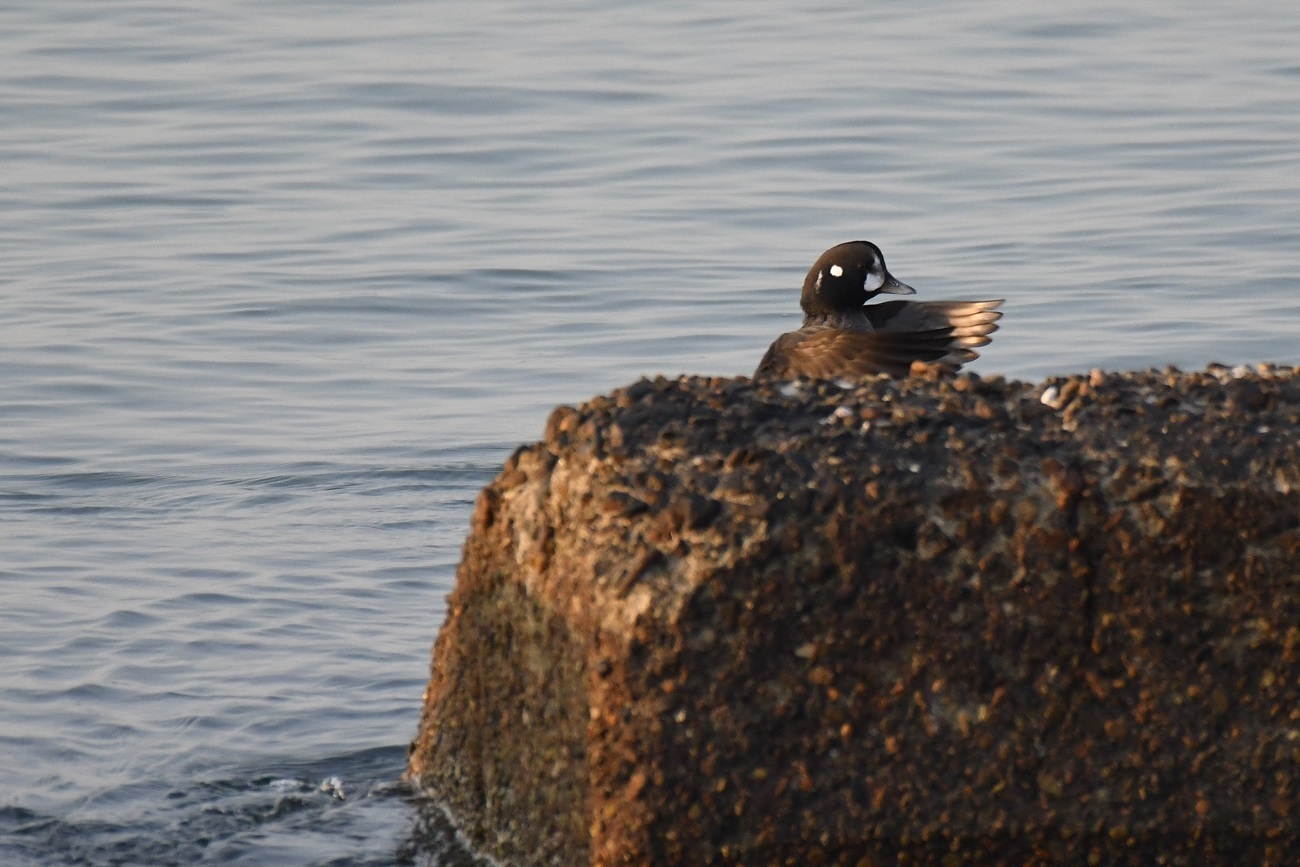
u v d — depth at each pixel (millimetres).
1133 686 6730
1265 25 34469
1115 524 6652
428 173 25344
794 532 6586
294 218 23188
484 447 15641
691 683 6598
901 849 6719
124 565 12852
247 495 14500
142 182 24984
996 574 6645
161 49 33906
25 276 20891
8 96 30000
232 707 10352
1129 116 27406
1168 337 17438
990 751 6699
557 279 20406
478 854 8070
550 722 7289
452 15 37531
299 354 18344
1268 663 6730
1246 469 6699
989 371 16609
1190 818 6766
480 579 7961
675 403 7141
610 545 6777
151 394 17156
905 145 26000
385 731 10016
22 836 8805
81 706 10383
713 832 6668
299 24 36469
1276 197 22422
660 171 25000
